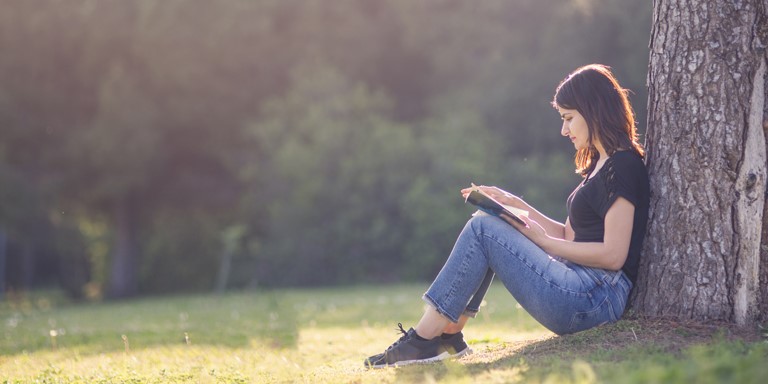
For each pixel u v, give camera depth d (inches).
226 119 979.3
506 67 916.6
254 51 969.5
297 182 905.5
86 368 221.1
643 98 804.0
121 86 923.4
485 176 837.2
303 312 445.4
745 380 111.7
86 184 973.2
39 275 1273.4
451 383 136.3
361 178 877.8
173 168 1010.1
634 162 164.6
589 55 861.8
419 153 884.0
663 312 169.3
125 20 939.3
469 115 892.6
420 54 1016.2
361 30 998.4
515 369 144.5
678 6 171.2
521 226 165.2
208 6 950.4
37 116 953.5
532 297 163.9
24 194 895.7
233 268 1063.0
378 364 172.4
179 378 195.0
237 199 1031.0
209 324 374.6
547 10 925.2
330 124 900.0
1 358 267.6
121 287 1010.1
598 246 161.6
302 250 889.5
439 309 167.8
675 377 114.7
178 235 1120.2
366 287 783.7
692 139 167.6
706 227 165.9
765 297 162.7
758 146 163.2
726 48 165.9
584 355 152.8
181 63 938.1
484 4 952.3
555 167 855.7
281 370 201.6
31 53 942.4
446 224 828.6
